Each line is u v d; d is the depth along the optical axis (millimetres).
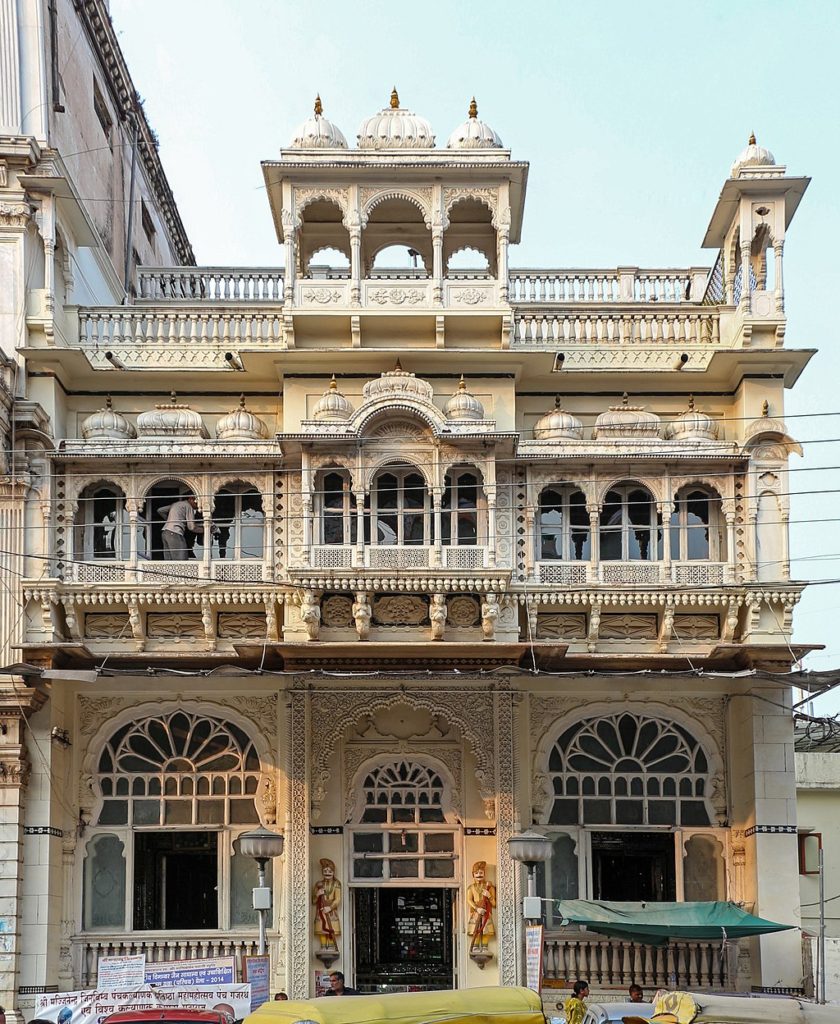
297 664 26844
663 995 17328
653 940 26438
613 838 27938
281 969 26844
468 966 27031
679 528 27859
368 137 28641
